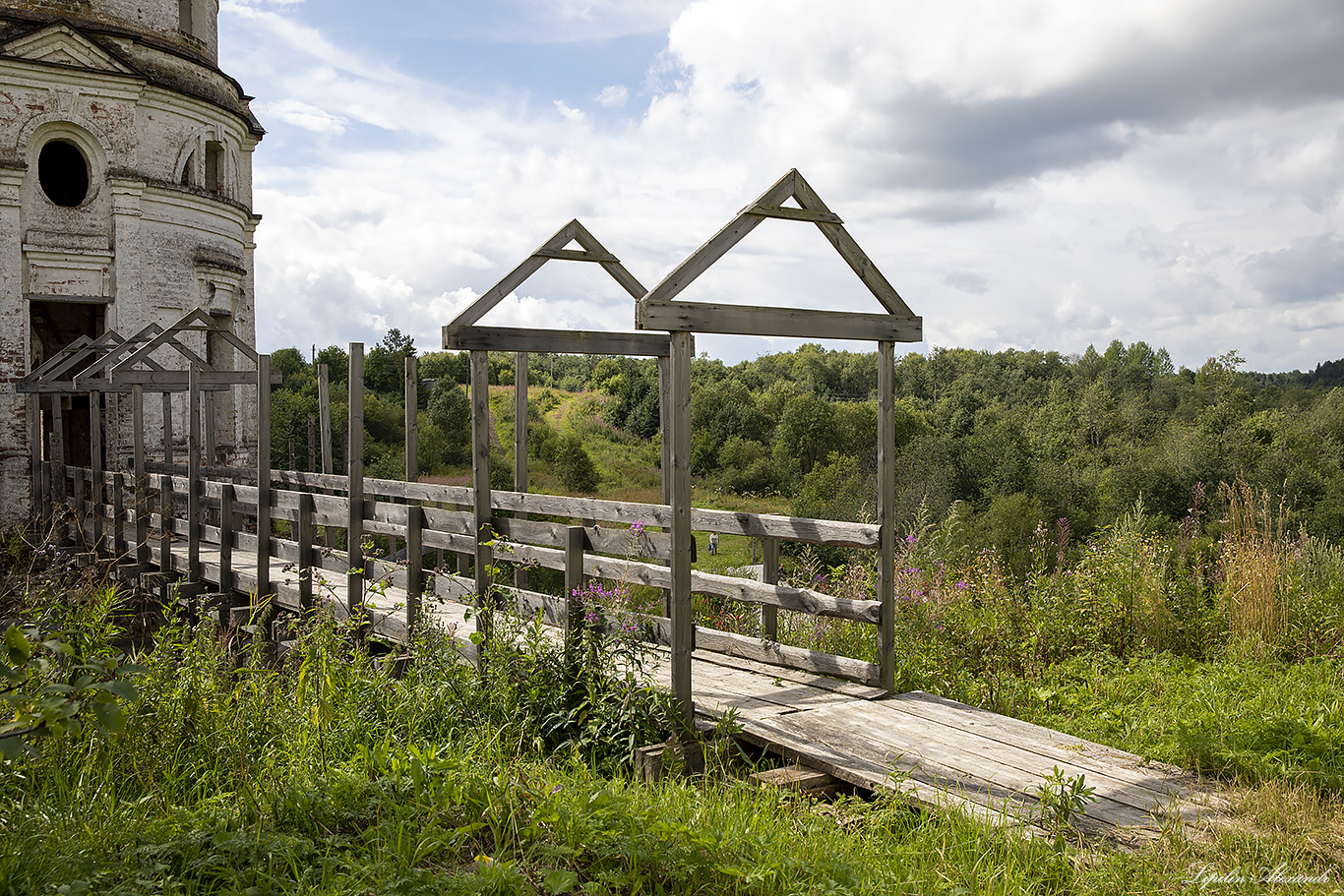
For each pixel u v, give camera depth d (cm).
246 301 2352
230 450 2228
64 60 1867
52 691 288
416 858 342
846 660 644
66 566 1131
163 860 334
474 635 603
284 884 320
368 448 4397
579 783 459
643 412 7038
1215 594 875
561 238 781
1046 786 455
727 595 708
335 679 563
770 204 575
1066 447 6594
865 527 630
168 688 500
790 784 486
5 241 1836
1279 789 456
